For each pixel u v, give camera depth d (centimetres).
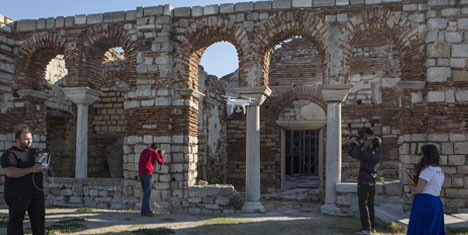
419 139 923
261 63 1006
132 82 1057
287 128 1595
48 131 1511
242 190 1644
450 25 915
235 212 978
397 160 1406
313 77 1545
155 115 1027
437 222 487
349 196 926
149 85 1036
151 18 1045
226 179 1703
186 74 1049
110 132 1559
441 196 889
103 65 1581
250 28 1008
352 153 714
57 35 1115
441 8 920
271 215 928
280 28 995
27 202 506
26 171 497
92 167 1574
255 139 1002
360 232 688
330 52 967
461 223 739
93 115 1580
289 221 825
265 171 1569
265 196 1312
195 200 1009
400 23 944
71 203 1076
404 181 927
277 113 1581
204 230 716
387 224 739
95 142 1587
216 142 1627
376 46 1481
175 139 1025
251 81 998
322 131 1538
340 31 967
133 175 1034
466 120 892
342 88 947
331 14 976
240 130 1714
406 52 948
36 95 1143
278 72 1588
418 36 934
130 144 1047
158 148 1017
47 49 1157
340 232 709
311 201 1243
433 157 505
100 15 1089
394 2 945
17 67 1142
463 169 882
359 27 968
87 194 1068
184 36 1048
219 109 1683
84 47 1105
